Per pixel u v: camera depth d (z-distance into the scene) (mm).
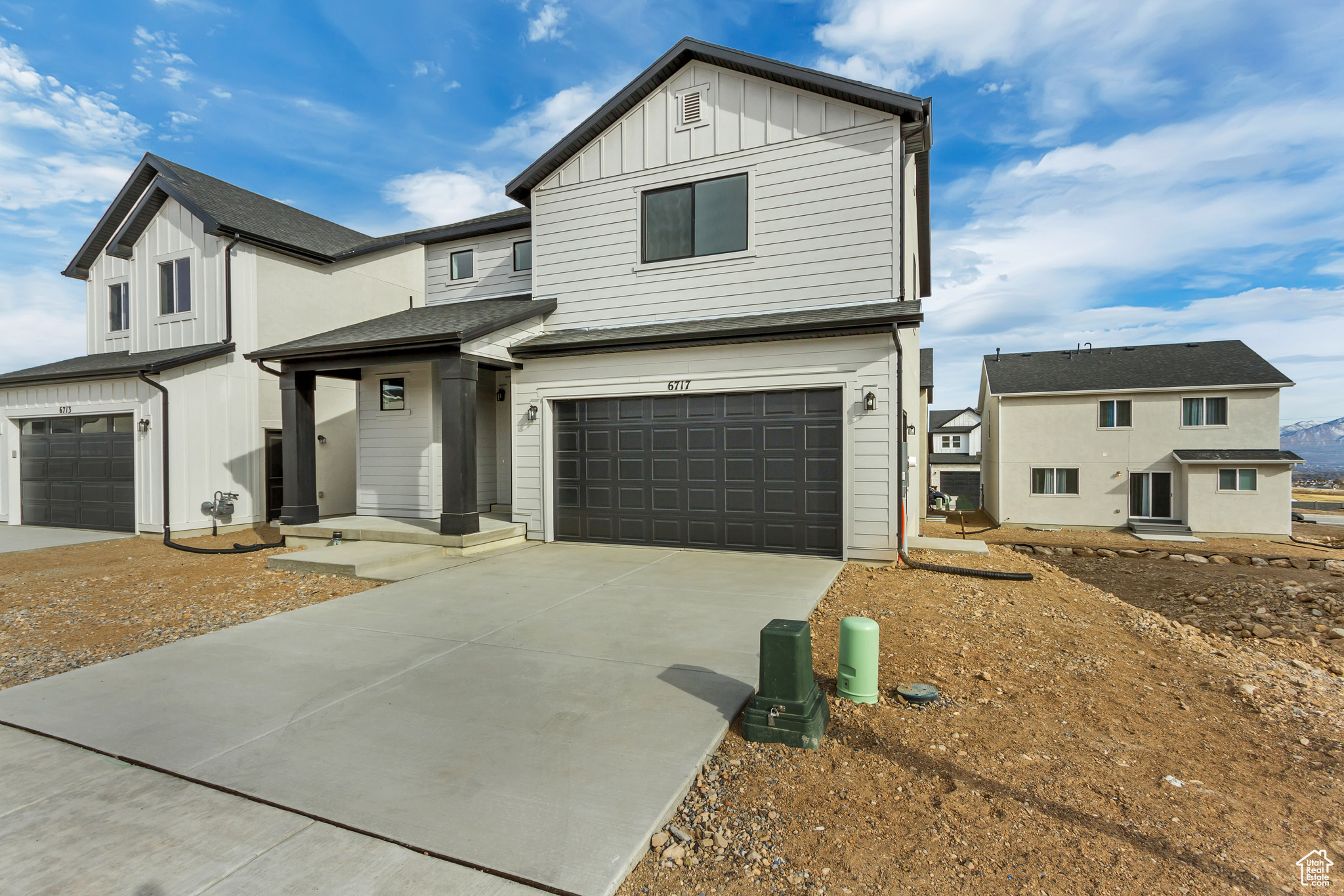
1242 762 3393
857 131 8688
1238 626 8641
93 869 2375
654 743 3338
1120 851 2521
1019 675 4508
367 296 14258
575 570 7773
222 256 12047
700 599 6371
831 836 2604
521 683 4207
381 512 11336
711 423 8914
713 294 9477
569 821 2637
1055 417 22516
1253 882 2355
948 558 8922
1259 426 20438
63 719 3723
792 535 8523
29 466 13234
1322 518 28547
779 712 3375
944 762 3211
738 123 9344
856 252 8695
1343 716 4145
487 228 12695
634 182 9984
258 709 3840
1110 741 3553
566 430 9805
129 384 11453
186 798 2873
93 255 14031
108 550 10070
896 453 7859
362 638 5230
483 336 9023
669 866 2426
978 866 2406
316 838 2561
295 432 9953
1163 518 21297
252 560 9016
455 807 2750
